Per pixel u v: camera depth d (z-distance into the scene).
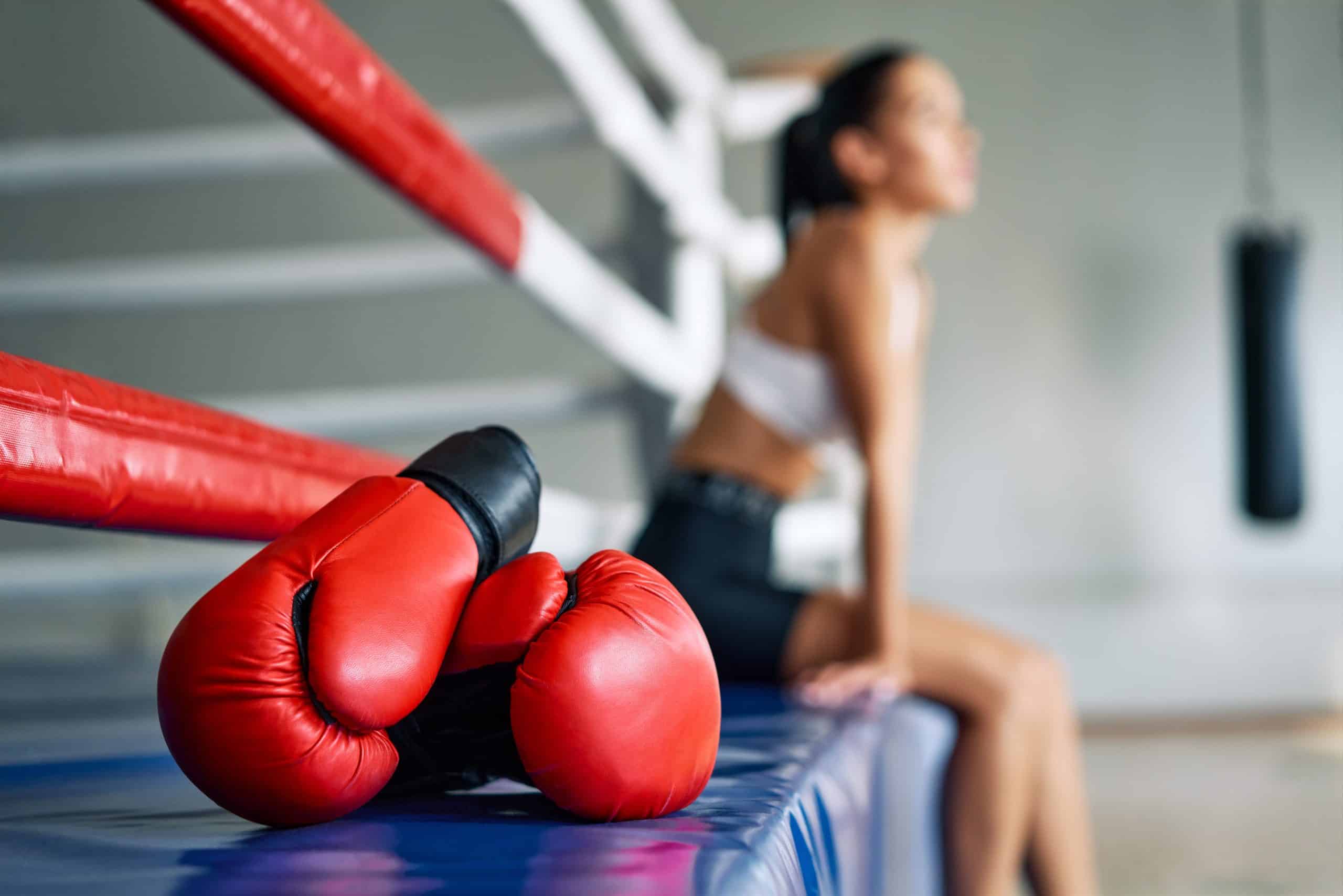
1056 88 5.52
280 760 0.54
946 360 5.52
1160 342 5.41
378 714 0.55
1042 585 5.39
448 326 5.74
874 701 1.48
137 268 2.00
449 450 0.64
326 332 5.79
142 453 0.70
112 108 5.88
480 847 0.52
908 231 1.98
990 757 1.64
